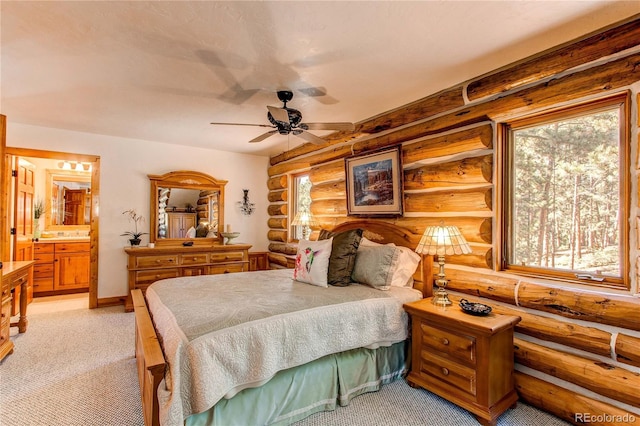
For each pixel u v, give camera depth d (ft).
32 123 13.71
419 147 10.48
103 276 15.57
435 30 6.66
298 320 6.99
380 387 8.38
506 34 6.82
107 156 15.67
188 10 6.04
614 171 6.93
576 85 7.02
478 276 8.96
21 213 16.05
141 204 16.49
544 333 7.54
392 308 8.55
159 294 8.46
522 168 8.55
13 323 11.77
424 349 8.16
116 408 7.29
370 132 12.34
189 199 17.80
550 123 8.00
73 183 20.20
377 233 11.62
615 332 6.59
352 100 10.64
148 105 11.23
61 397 7.72
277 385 6.79
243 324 6.38
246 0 5.73
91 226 15.34
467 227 9.12
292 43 7.17
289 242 18.24
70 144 14.84
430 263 9.62
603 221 7.10
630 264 6.50
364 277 9.80
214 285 9.59
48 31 6.77
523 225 8.51
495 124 8.77
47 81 9.29
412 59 7.89
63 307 15.34
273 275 11.41
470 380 7.13
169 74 8.79
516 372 7.99
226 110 11.71
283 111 8.34
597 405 6.63
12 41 7.15
